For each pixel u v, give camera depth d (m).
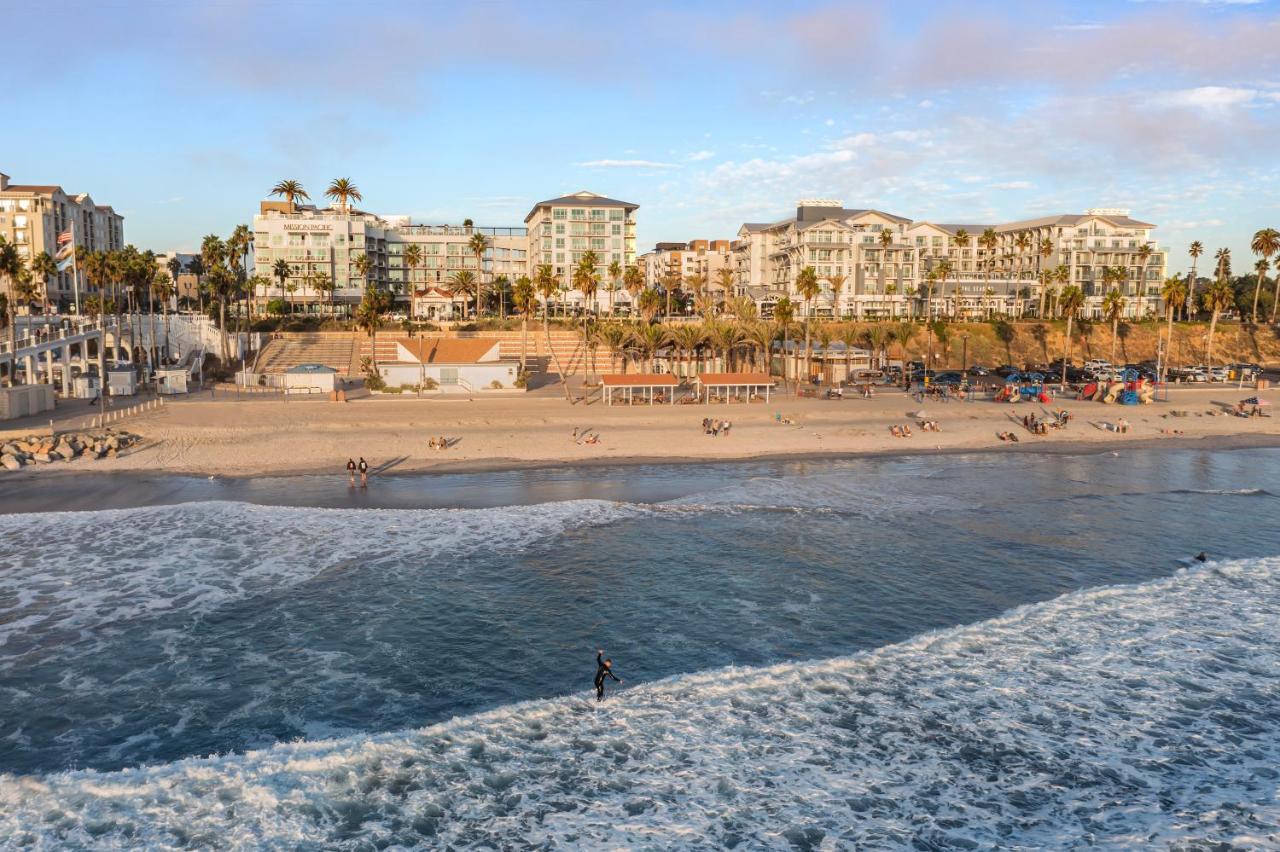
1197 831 20.91
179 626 33.16
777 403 93.38
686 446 71.50
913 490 56.78
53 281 162.12
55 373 100.12
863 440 75.12
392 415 79.50
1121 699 27.66
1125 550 43.44
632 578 39.00
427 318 158.12
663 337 107.50
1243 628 33.28
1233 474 62.62
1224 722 26.20
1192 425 84.06
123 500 52.59
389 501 52.88
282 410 81.31
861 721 26.31
